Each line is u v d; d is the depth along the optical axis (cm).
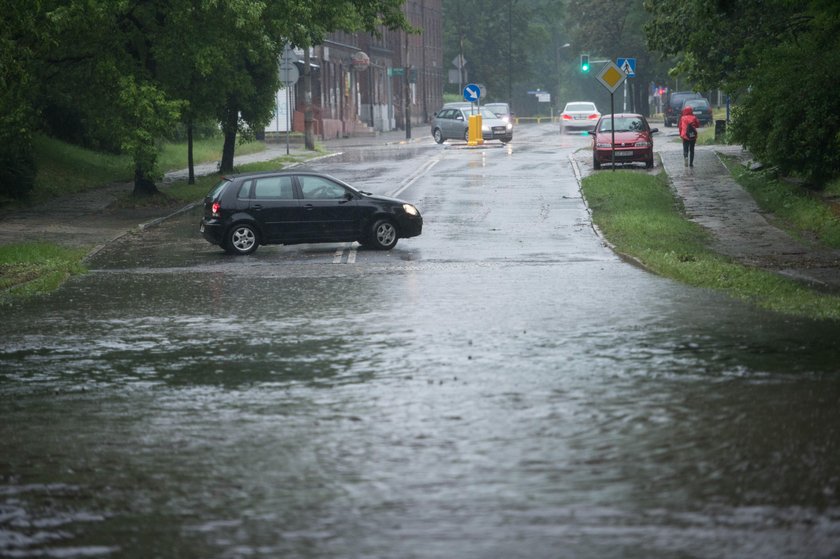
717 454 2258
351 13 10444
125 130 8844
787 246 6206
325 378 3084
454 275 5384
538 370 3103
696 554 1708
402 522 1884
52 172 10669
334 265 5959
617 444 2345
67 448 2431
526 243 6662
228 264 6128
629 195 8375
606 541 1772
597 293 4650
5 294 5081
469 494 2027
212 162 13550
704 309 4162
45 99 11906
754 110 8500
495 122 16462
